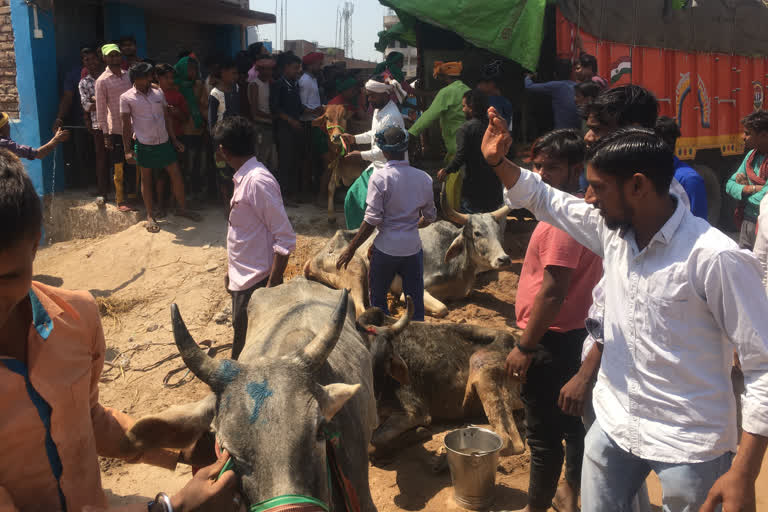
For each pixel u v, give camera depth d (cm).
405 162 551
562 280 312
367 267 685
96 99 897
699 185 393
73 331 189
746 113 1139
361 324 445
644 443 244
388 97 763
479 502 402
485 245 675
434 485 433
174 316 252
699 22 997
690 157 1014
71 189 1025
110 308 711
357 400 318
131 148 866
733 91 1099
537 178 289
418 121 834
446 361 490
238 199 450
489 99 771
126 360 611
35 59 955
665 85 956
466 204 804
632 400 246
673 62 963
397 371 439
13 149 660
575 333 343
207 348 624
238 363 252
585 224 279
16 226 155
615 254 254
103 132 908
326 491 242
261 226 454
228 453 230
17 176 159
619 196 238
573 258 310
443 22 811
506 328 663
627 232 247
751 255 219
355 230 746
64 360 184
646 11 901
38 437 177
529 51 807
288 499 218
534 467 359
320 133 1003
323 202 976
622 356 250
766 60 1176
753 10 1113
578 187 347
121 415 230
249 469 227
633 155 232
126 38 933
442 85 943
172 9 1095
